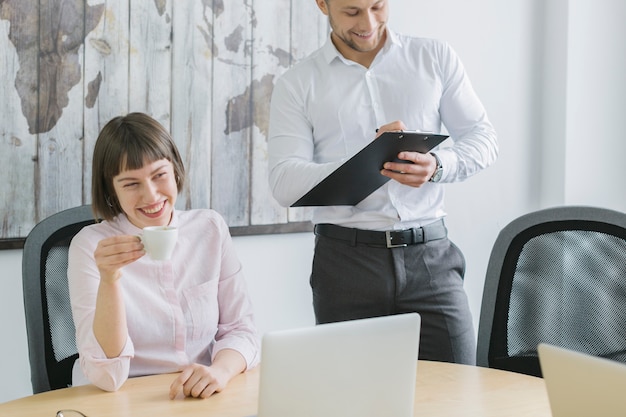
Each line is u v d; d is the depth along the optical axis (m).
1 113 2.50
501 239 2.05
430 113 2.44
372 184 2.20
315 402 1.28
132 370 1.80
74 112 2.63
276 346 1.24
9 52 2.50
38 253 1.91
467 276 3.68
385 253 2.35
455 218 3.62
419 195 2.38
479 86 3.67
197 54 2.88
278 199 2.38
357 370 1.31
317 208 2.46
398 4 3.36
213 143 2.94
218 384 1.63
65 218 1.97
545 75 3.88
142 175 1.76
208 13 2.90
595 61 3.87
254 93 3.03
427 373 1.77
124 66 2.72
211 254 1.95
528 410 1.53
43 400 1.58
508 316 2.02
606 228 1.96
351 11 2.25
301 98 2.42
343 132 2.40
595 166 3.91
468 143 2.38
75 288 1.75
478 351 2.05
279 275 3.16
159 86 2.80
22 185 2.55
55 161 2.61
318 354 1.28
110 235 1.83
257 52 3.03
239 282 1.99
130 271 1.82
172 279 1.86
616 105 3.95
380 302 2.37
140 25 2.75
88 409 1.52
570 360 1.06
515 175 3.83
